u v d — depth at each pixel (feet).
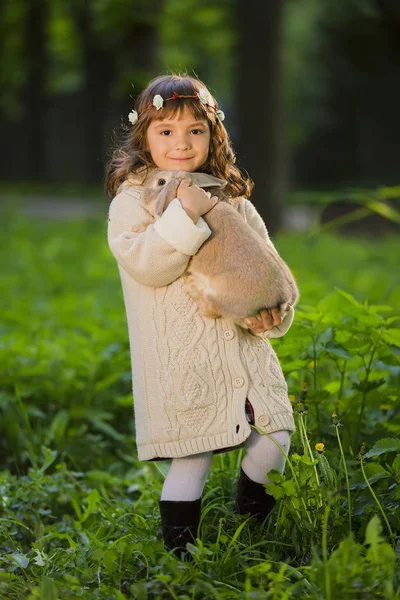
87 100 133.08
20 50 138.51
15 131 159.43
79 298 38.40
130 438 20.85
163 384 12.67
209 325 12.66
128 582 12.35
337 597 11.02
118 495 18.06
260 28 62.64
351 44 128.57
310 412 16.51
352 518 13.62
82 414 21.04
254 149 63.36
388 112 140.05
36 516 16.16
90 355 22.86
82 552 13.44
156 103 12.92
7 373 22.35
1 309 34.53
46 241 64.18
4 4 131.54
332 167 147.43
